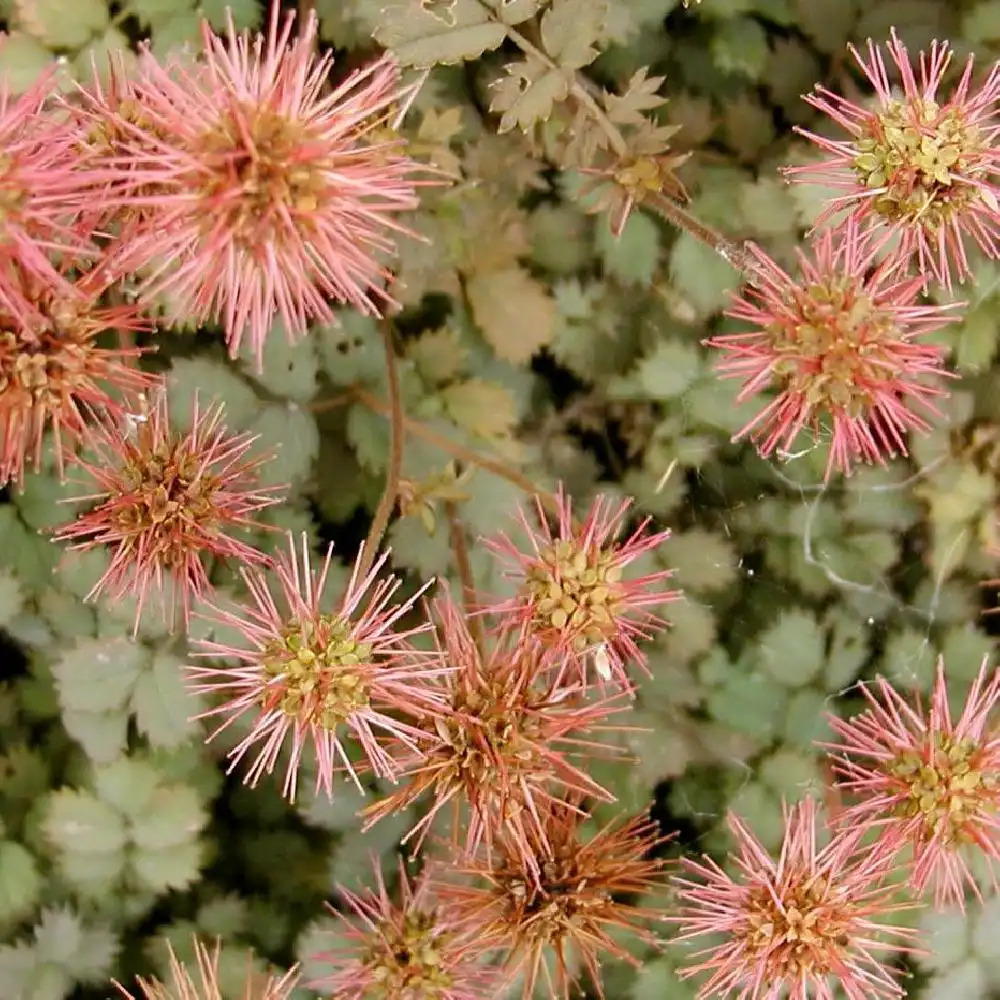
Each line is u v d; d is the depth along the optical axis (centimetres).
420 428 27
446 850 27
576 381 29
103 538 25
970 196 25
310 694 24
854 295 24
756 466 28
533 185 28
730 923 25
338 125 23
